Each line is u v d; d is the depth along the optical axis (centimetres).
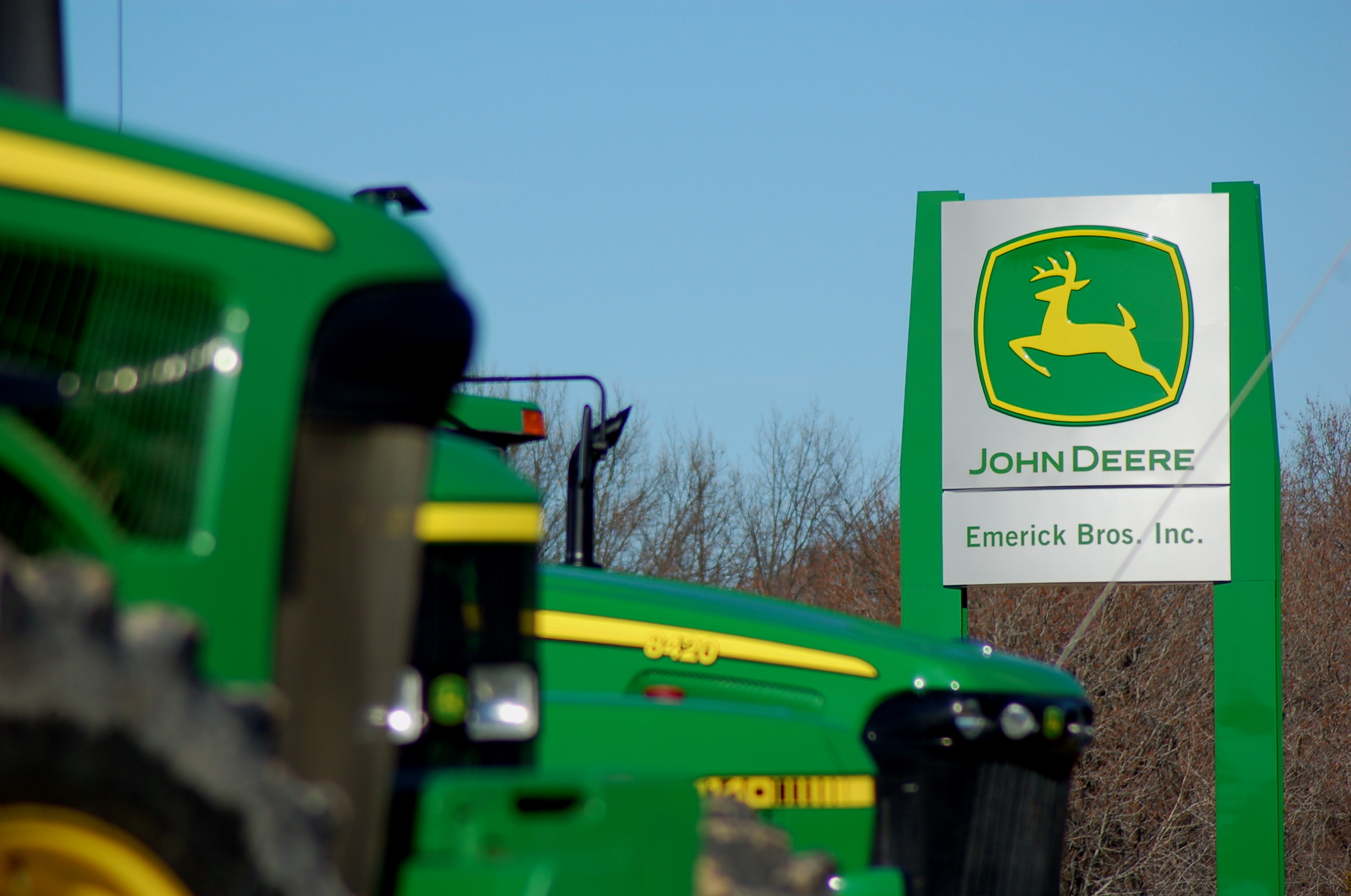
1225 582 4606
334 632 921
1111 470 4691
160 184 900
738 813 1291
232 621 873
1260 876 4509
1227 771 4572
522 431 2302
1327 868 8181
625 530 11388
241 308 901
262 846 732
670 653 1914
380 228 965
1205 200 4716
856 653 1936
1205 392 4662
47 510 857
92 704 707
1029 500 4731
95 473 861
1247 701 4569
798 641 1939
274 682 899
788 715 1788
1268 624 4566
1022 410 4759
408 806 980
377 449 944
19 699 697
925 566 4772
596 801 994
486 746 1352
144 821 720
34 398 788
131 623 754
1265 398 4631
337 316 931
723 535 12838
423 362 962
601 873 977
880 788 1900
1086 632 7312
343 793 916
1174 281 4706
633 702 1753
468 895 945
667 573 11788
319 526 920
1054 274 4781
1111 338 4728
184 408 885
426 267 967
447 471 1396
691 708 1748
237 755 743
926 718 1895
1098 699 7188
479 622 1370
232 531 877
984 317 4812
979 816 1905
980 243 4834
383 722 936
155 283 889
